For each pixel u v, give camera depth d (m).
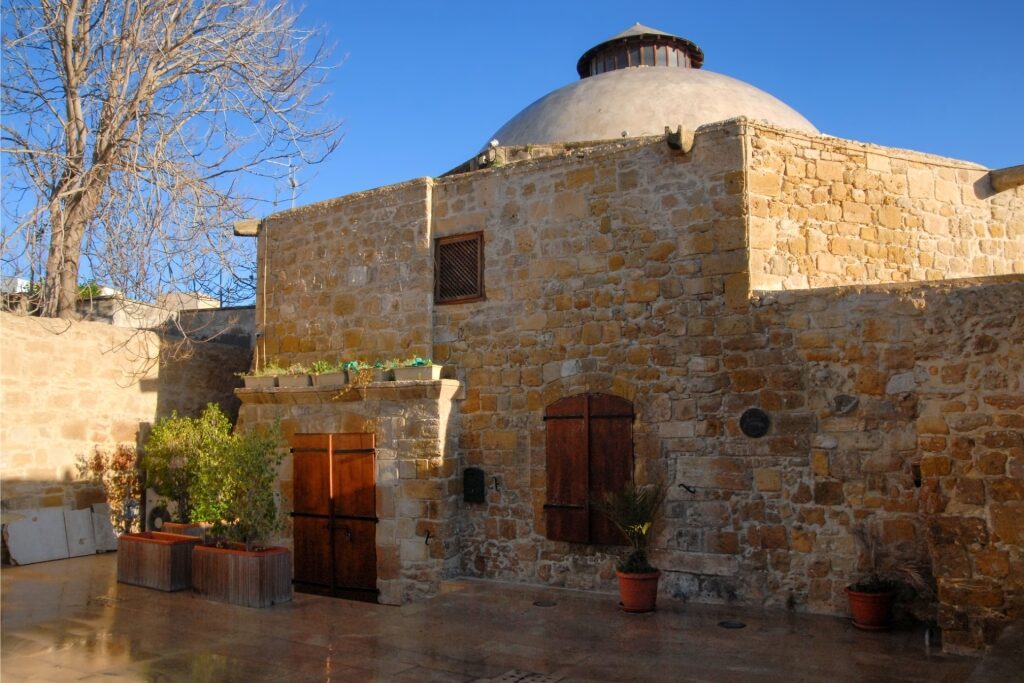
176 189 10.98
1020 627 5.23
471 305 9.49
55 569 10.31
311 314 10.82
